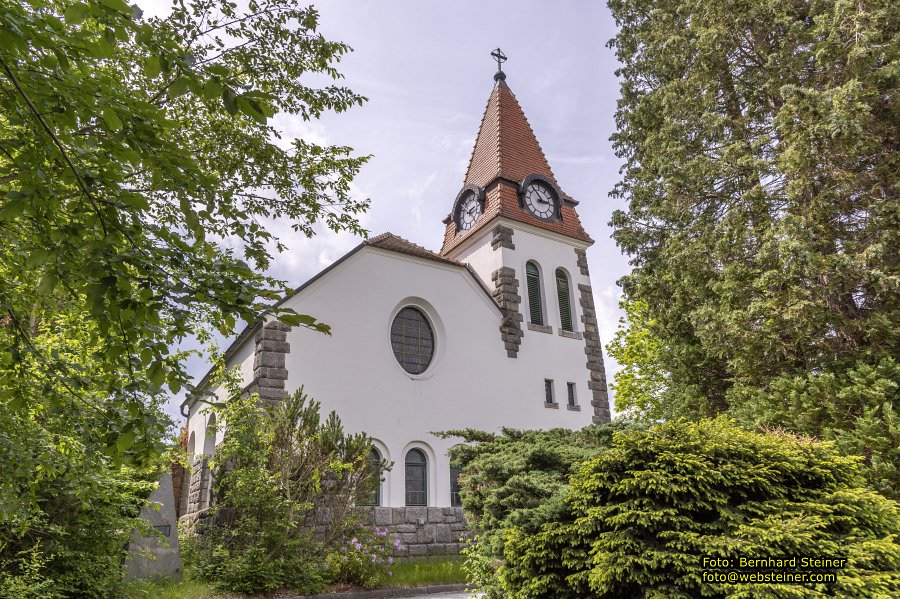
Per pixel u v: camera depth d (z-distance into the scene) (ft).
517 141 89.35
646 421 29.73
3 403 15.25
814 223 36.29
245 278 11.96
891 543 16.89
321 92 27.76
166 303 11.03
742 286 39.73
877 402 31.60
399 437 59.41
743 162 41.57
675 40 48.65
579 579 19.51
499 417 67.72
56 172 11.45
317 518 43.04
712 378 48.32
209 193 12.30
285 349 55.31
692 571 17.20
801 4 43.06
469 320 70.28
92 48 10.24
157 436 12.19
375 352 60.95
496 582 25.50
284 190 28.25
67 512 26.84
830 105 34.81
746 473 19.52
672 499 19.47
